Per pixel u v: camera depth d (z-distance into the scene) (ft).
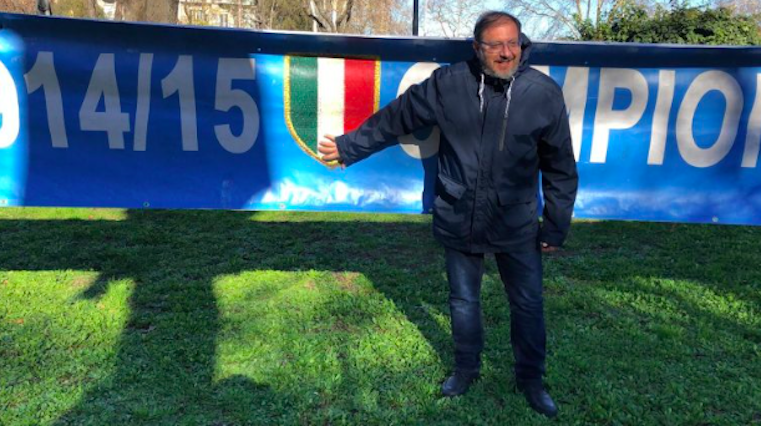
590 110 11.82
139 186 12.07
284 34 11.62
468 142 8.62
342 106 11.97
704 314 13.76
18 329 12.53
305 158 12.17
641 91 11.71
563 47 11.59
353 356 11.44
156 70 11.74
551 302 14.30
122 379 10.52
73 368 10.89
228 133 12.04
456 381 10.07
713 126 11.71
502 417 9.45
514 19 8.20
